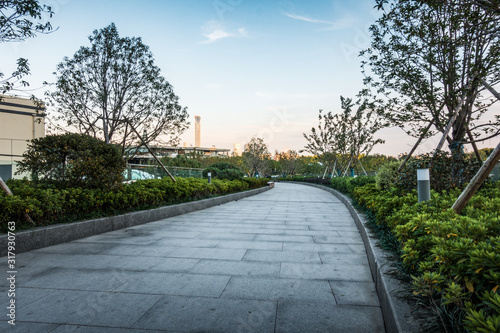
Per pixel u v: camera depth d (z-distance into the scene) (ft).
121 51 29.78
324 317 8.36
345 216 29.58
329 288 10.48
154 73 30.89
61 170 21.31
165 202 29.91
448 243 6.58
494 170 25.34
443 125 22.66
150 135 32.07
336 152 71.56
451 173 20.08
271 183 98.12
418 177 14.12
